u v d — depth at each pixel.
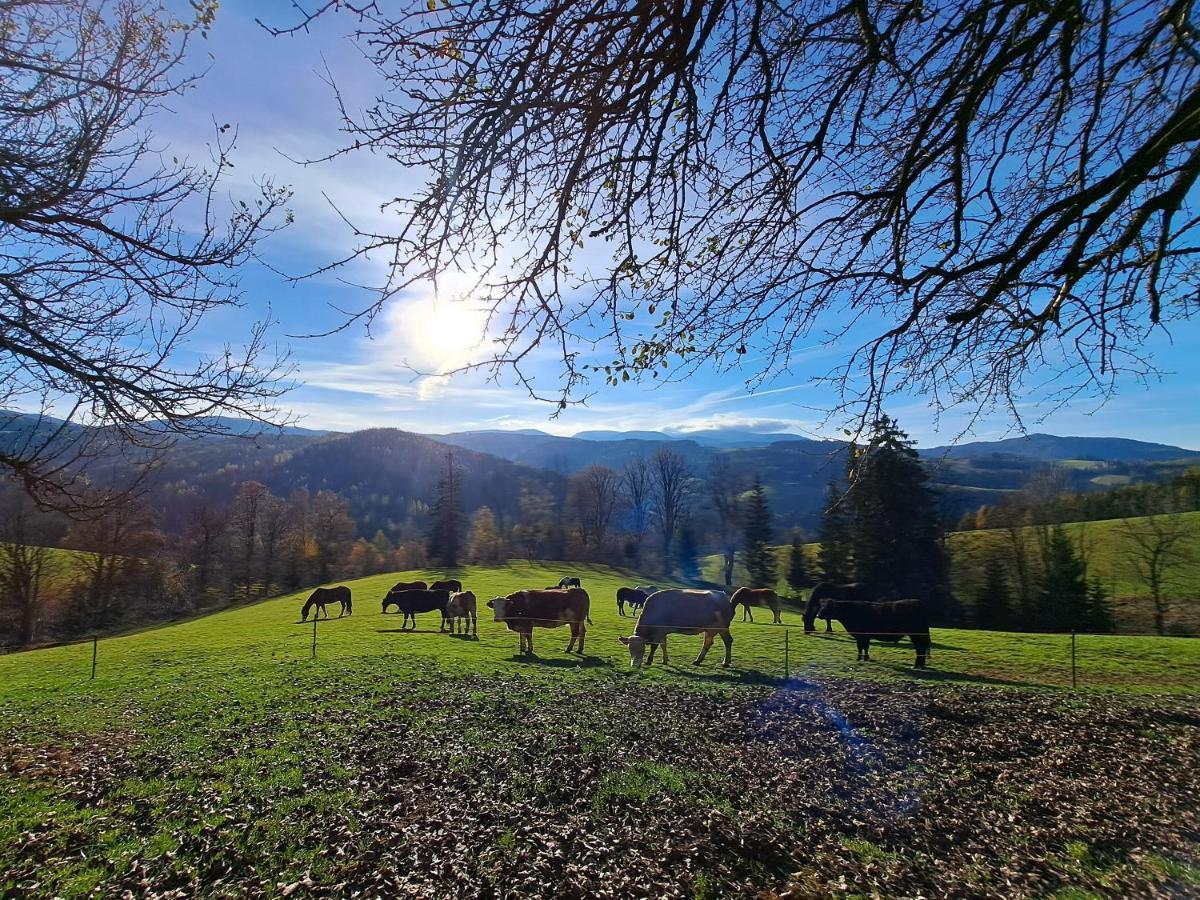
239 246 4.30
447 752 8.95
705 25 2.49
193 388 4.23
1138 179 2.81
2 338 3.81
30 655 23.05
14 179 3.64
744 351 3.52
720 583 56.47
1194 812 6.85
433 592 26.52
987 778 8.05
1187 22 2.99
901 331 3.18
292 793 7.47
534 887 5.48
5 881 5.59
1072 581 31.70
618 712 11.37
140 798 7.32
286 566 54.38
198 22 3.76
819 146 2.99
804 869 5.86
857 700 12.34
